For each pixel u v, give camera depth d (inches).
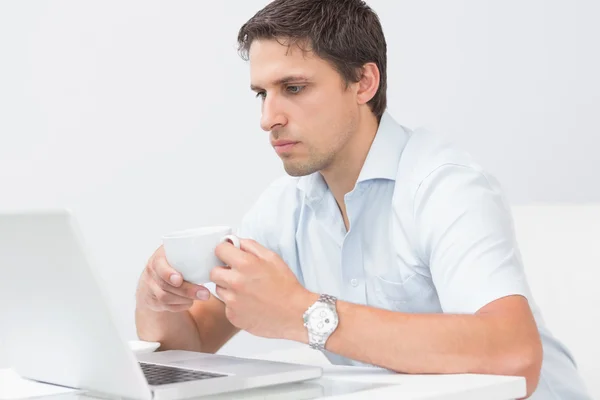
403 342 57.1
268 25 67.9
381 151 73.9
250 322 58.1
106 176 144.1
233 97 146.9
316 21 68.3
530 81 133.0
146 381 48.5
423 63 139.2
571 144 130.7
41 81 141.6
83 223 143.0
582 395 76.4
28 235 46.2
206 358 63.1
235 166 147.4
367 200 74.4
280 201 83.8
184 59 145.7
